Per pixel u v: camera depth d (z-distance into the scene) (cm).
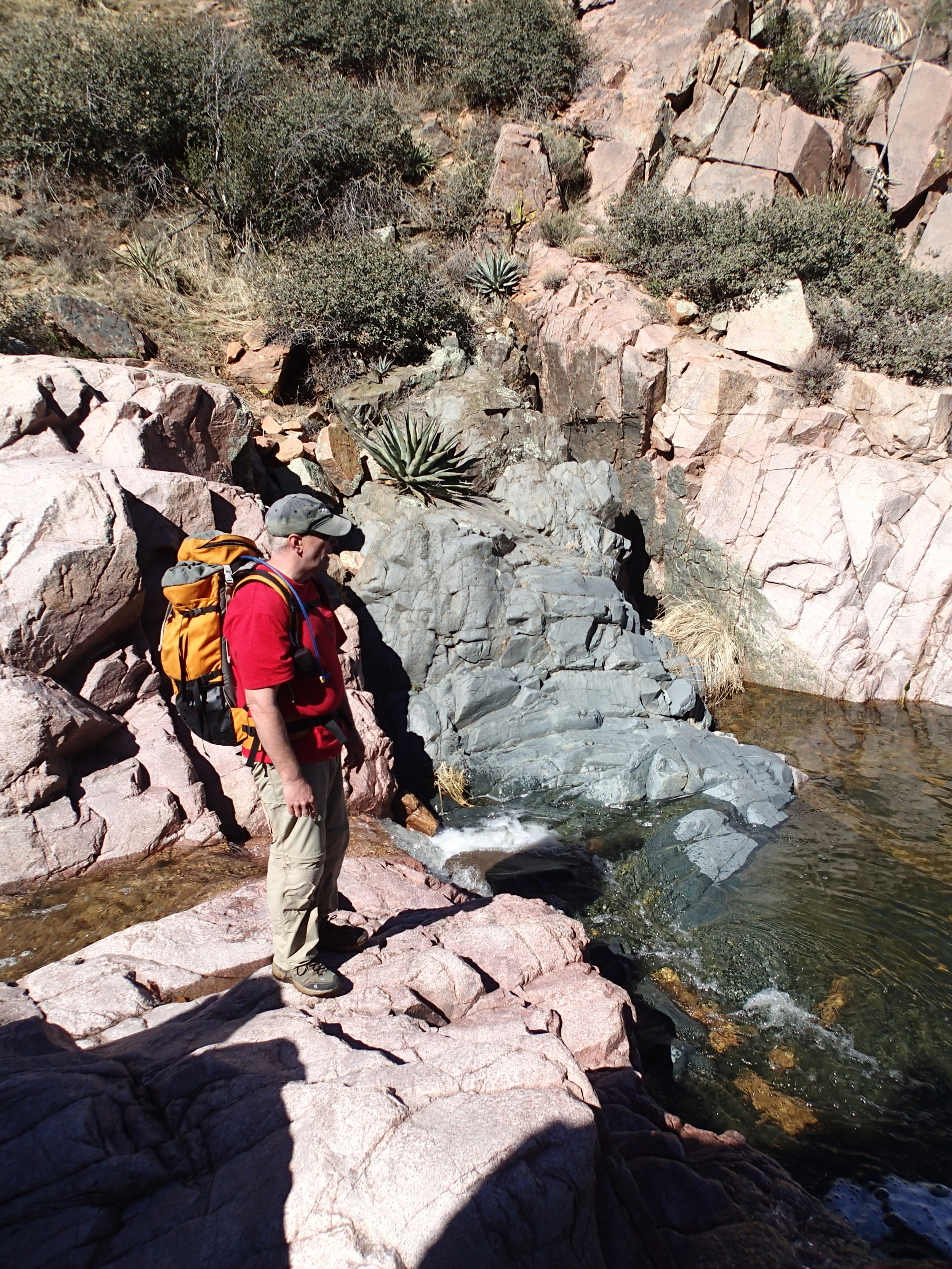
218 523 646
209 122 1287
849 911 551
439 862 576
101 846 473
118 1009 315
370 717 632
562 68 1505
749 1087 400
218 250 1244
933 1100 397
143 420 650
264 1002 308
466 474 958
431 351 1132
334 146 1302
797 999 466
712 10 1431
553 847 622
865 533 953
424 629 771
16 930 418
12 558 497
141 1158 224
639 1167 276
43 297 1014
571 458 1078
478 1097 238
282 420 1023
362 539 848
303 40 1562
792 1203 305
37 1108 235
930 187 1347
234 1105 243
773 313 1100
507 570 822
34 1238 202
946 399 1001
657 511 1104
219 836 511
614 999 349
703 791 705
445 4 1616
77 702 503
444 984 324
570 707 770
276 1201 211
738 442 1050
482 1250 200
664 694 805
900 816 683
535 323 1214
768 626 1001
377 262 1120
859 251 1238
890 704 936
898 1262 280
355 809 593
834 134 1368
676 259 1174
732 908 551
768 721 883
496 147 1398
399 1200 206
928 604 934
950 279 1213
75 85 1219
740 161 1346
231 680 269
